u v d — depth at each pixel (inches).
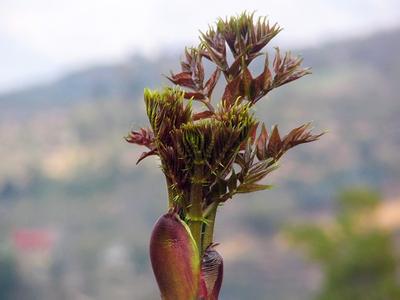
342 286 1159.6
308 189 4566.9
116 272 3580.2
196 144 103.1
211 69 114.0
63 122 6294.3
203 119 106.4
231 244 4042.8
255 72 113.8
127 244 3986.2
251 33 112.8
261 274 3791.8
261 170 106.3
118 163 5019.7
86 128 5689.0
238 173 106.6
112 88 5989.2
